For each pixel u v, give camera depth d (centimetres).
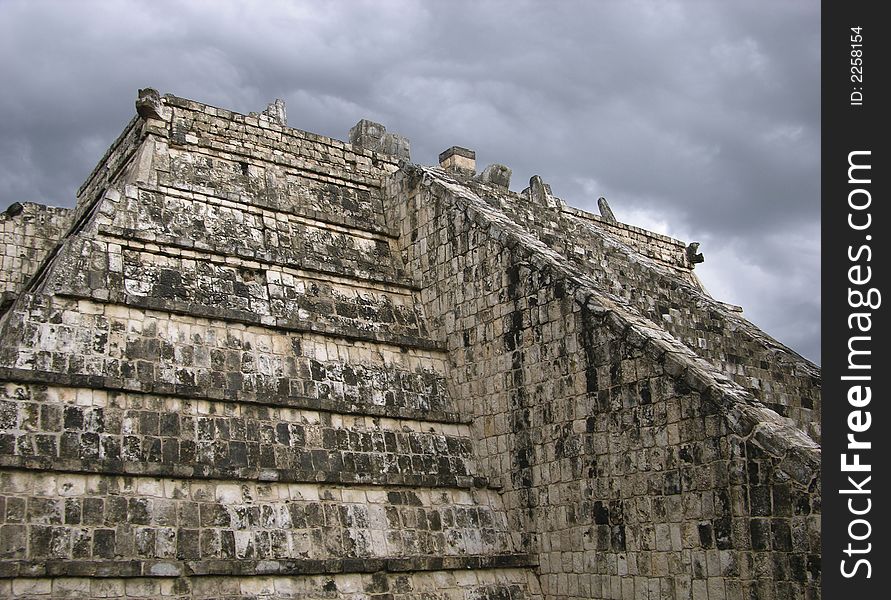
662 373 1505
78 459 1368
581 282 1720
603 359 1620
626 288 2336
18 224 2386
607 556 1555
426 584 1598
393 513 1650
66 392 1439
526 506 1739
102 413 1452
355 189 2320
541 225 2550
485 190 2525
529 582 1691
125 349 1558
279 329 1780
